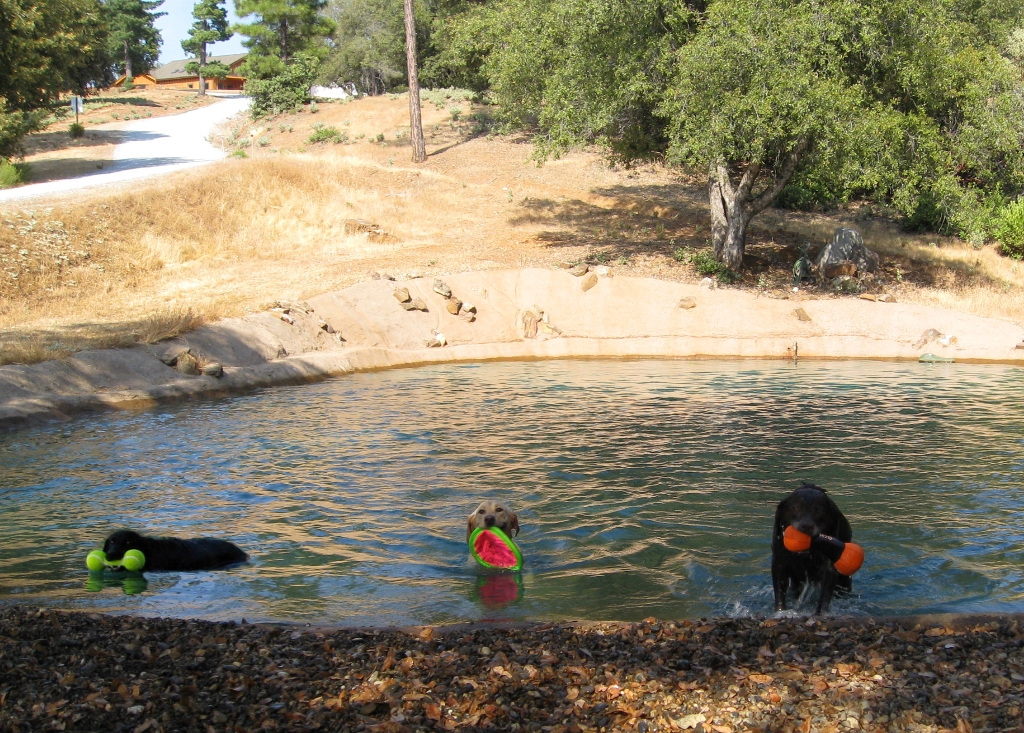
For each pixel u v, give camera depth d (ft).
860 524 28.14
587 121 83.05
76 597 22.45
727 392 56.18
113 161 135.33
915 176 79.00
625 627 19.11
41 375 51.21
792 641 18.04
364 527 28.84
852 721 14.15
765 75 73.67
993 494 31.60
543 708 14.97
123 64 329.52
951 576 23.45
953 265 96.63
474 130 153.58
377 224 104.94
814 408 50.11
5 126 113.29
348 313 74.95
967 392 56.08
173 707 14.98
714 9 76.69
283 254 93.40
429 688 15.76
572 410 49.67
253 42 241.14
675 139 78.18
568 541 27.14
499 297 82.02
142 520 29.60
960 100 82.79
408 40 136.36
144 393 52.65
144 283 79.77
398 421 46.65
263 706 15.03
